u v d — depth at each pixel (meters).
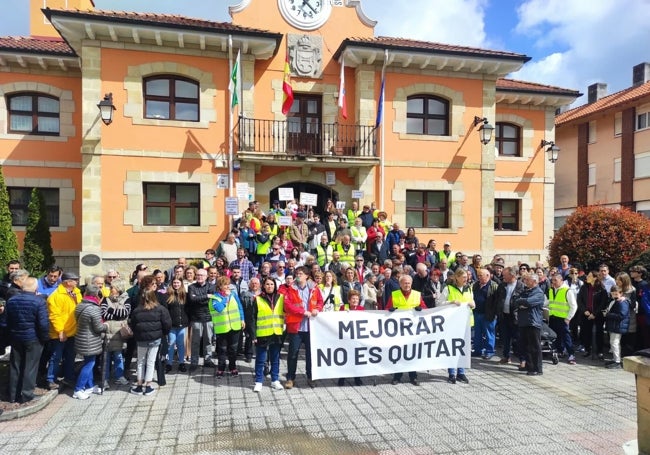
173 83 13.18
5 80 13.95
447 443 4.93
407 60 14.16
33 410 5.83
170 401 6.28
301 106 14.62
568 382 7.27
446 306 7.34
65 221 14.38
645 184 23.34
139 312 6.59
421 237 14.80
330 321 6.98
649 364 3.55
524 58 14.56
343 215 12.71
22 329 5.93
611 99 26.22
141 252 12.73
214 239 13.25
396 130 14.55
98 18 11.78
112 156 12.55
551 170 17.66
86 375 6.43
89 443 4.96
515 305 8.05
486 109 15.21
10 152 14.00
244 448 4.82
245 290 8.46
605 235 11.83
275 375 6.87
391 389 6.88
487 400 6.35
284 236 11.73
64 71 14.35
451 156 14.98
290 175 14.28
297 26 14.47
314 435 5.14
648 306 8.02
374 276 9.34
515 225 17.58
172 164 12.98
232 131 13.23
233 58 13.30
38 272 12.54
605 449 4.80
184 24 12.33
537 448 4.82
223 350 7.45
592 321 9.07
